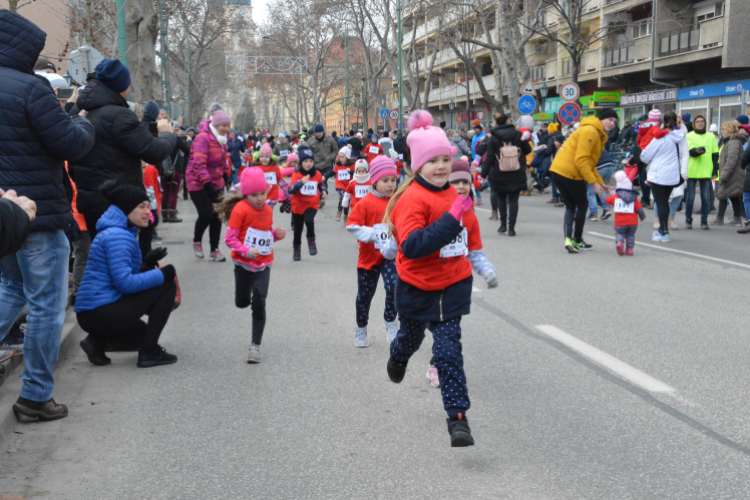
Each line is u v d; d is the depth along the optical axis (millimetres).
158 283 5906
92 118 6766
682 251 11688
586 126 11125
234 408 5000
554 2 30969
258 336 6090
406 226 4090
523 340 6605
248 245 6207
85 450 4309
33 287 4609
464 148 24766
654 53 34562
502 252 11766
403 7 47000
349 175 16906
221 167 11578
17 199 3492
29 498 3699
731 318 7328
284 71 80562
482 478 3873
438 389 5355
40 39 4570
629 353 6156
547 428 4551
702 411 4805
